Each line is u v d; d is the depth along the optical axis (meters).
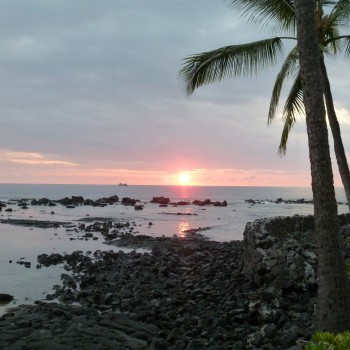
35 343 8.89
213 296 13.45
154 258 23.09
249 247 15.05
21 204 83.56
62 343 9.03
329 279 7.96
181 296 13.94
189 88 13.07
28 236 37.16
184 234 39.00
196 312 12.11
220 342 9.31
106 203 92.56
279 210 77.38
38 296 16.70
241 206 92.19
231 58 12.62
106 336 9.72
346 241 16.47
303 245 14.40
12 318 11.26
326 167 8.20
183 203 94.38
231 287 14.06
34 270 22.19
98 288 16.94
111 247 30.64
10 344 8.98
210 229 44.00
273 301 10.98
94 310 12.80
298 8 8.58
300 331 8.83
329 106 15.12
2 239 35.09
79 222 50.19
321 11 14.73
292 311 10.56
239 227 46.19
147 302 13.89
